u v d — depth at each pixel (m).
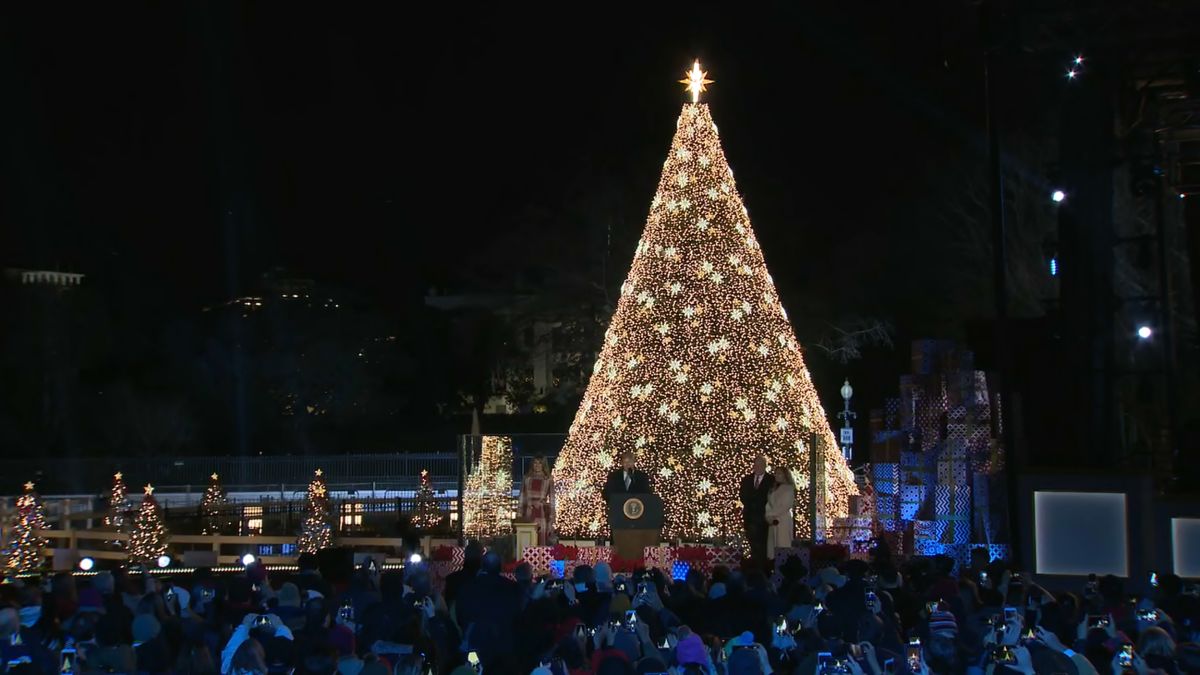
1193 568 16.39
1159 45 17.44
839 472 24.59
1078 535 16.70
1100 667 8.24
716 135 25.20
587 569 12.13
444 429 62.34
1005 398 16.97
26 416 57.56
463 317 66.25
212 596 11.91
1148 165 18.69
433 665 8.45
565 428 60.00
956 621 9.74
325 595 11.45
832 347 50.06
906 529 21.80
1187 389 23.22
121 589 11.53
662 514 19.38
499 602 10.41
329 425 62.59
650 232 24.97
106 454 57.19
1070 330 18.56
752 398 24.03
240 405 61.31
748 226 25.11
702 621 9.81
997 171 17.12
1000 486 20.86
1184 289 27.03
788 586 12.66
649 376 24.27
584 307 57.81
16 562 23.86
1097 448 18.31
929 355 22.33
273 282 66.62
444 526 33.53
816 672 8.04
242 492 46.12
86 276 65.25
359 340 63.91
